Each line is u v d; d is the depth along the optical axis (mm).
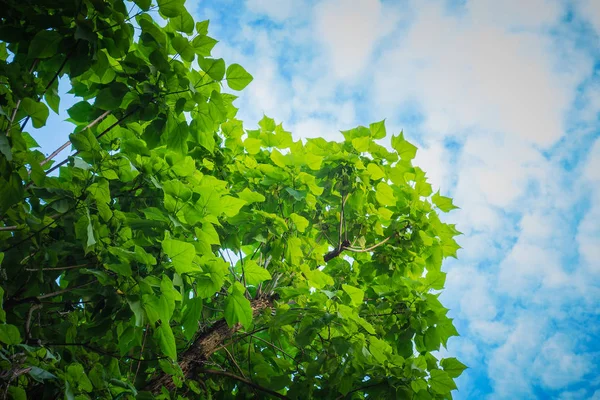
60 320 4383
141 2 3217
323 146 5512
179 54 3439
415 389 4305
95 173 3529
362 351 4246
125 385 3436
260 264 5281
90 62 3160
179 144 3725
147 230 3604
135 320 3232
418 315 4938
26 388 3377
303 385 4527
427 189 5574
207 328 5125
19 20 3086
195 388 4453
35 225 3490
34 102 2938
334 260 5852
